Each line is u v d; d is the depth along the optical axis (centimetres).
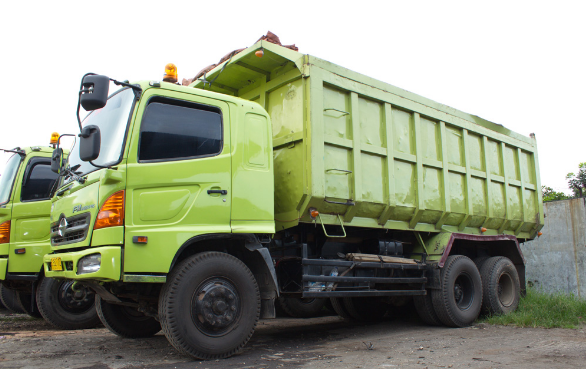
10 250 665
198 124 450
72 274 407
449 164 702
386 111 613
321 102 527
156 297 446
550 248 1092
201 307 411
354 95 572
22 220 677
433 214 673
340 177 541
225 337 424
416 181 643
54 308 638
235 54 578
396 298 691
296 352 467
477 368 395
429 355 452
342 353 463
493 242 801
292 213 516
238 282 439
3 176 723
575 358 437
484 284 731
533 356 446
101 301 524
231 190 454
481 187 765
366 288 577
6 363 411
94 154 383
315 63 531
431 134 687
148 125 421
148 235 398
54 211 480
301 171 512
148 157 414
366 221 589
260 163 484
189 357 432
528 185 871
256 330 641
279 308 779
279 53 530
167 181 417
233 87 631
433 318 659
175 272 410
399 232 680
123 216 391
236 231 447
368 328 661
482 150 777
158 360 421
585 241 1039
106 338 551
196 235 422
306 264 507
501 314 728
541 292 907
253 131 486
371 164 587
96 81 375
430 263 661
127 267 385
